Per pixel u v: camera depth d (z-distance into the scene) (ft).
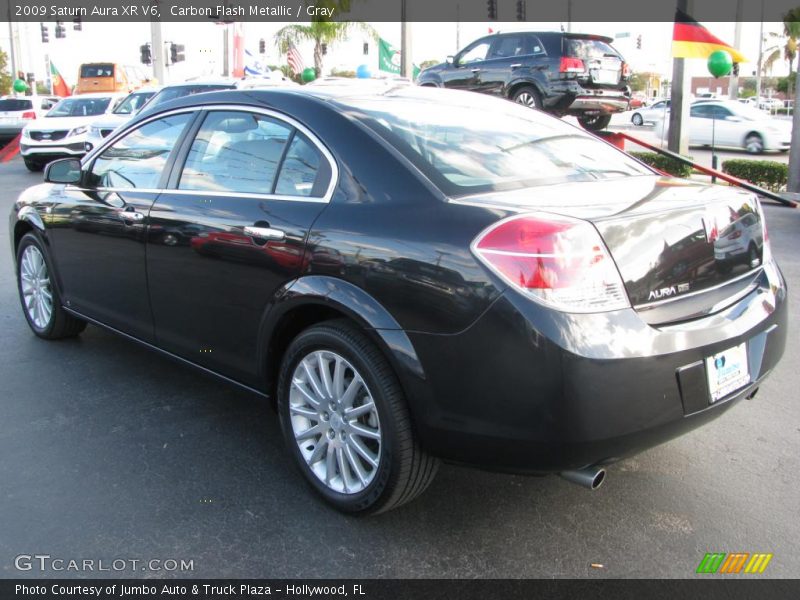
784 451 12.21
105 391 14.61
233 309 11.60
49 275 16.53
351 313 9.62
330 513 10.42
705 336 8.98
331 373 10.32
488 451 8.82
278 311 10.68
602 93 46.91
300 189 10.86
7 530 9.96
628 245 8.66
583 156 11.89
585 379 8.17
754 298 10.07
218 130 12.51
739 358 9.52
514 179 10.32
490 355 8.50
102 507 10.53
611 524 10.17
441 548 9.64
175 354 13.24
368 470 10.16
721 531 9.99
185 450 12.23
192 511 10.44
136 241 13.34
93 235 14.55
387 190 9.86
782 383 15.15
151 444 12.42
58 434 12.75
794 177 43.29
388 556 9.48
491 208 9.00
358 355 9.65
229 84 44.19
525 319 8.25
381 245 9.45
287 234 10.52
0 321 19.19
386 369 9.51
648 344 8.48
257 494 10.89
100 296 14.83
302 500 10.75
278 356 11.31
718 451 12.24
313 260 10.14
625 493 10.96
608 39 47.67
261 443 12.50
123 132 14.60
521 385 8.36
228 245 11.43
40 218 16.24
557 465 8.56
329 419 10.39
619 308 8.48
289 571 9.18
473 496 10.89
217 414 13.62
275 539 9.80
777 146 74.64
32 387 14.78
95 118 59.57
